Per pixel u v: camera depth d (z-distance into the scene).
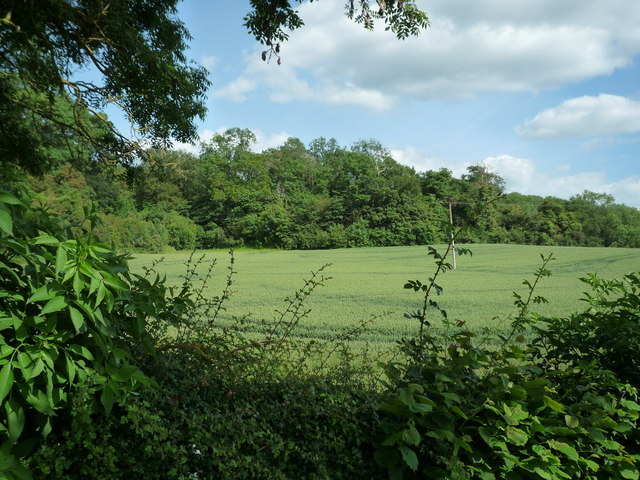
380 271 39.72
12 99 10.07
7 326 1.82
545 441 2.55
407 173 100.00
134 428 2.17
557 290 24.94
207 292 24.02
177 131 11.08
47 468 1.84
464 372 2.77
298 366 3.29
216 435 2.43
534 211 87.31
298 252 67.44
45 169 11.22
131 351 2.73
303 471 2.57
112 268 2.29
